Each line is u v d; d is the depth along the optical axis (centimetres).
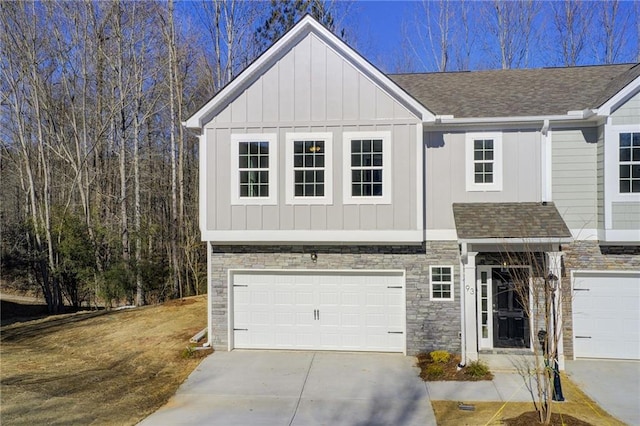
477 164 1314
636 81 1191
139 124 2614
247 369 1215
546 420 865
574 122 1280
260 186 1325
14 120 2877
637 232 1214
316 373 1182
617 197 1223
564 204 1290
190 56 2795
